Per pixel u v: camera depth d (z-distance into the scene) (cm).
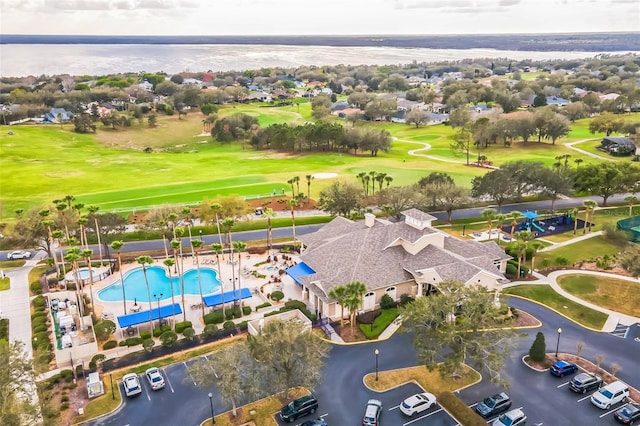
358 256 7694
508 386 5109
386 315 7138
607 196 12500
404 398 5409
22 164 17112
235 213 10781
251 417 5162
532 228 10869
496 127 19500
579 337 6538
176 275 8925
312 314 7181
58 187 14550
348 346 6431
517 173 12338
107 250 9694
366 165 17238
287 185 14538
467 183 14438
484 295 5656
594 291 7800
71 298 7862
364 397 5441
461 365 5519
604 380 5606
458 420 5009
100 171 16638
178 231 8638
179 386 5728
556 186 11781
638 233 9756
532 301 7506
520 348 6288
